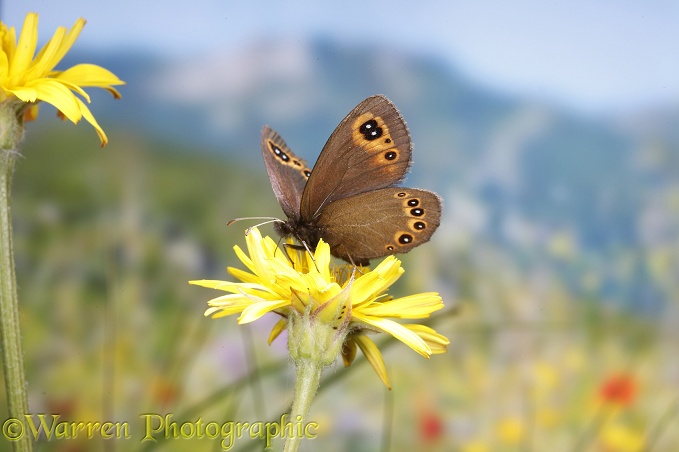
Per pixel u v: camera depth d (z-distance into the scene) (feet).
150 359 0.87
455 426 0.93
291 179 0.53
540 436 0.93
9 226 0.46
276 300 0.43
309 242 0.52
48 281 0.93
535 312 1.10
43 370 0.86
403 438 0.91
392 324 0.43
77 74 0.51
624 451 0.89
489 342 1.01
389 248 0.52
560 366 0.99
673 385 0.97
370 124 0.50
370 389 0.94
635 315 1.13
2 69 0.46
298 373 0.43
